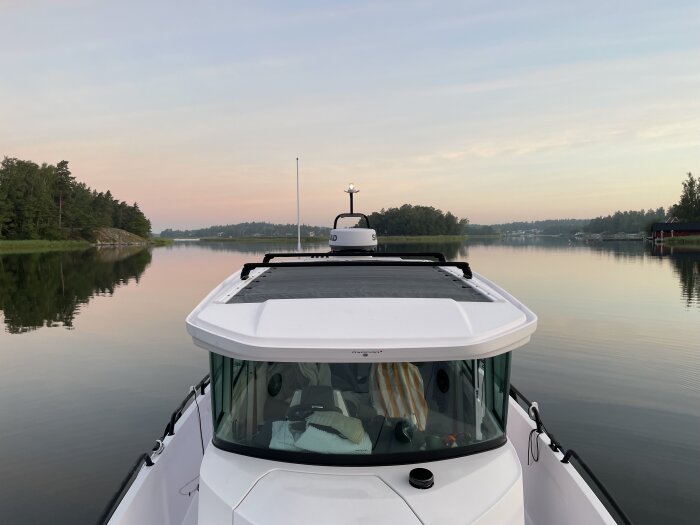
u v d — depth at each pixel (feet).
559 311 60.75
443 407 8.76
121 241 499.51
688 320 54.13
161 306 69.67
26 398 31.86
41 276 119.24
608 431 26.32
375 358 7.82
